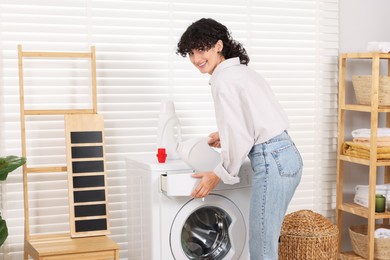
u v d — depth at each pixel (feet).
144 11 11.43
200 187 9.14
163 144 10.39
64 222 11.12
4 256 10.83
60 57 10.78
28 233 10.23
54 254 9.27
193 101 11.84
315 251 10.76
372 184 11.56
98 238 10.18
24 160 9.72
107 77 11.28
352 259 12.05
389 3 13.12
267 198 8.62
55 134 11.02
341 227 12.78
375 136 11.48
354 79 12.17
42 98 10.92
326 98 12.76
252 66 12.17
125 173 11.37
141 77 11.48
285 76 12.41
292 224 10.96
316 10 12.56
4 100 10.73
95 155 10.54
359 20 12.98
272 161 8.55
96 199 10.45
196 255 10.04
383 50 11.53
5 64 10.70
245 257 10.15
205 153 9.50
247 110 8.48
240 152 8.45
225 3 11.91
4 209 10.78
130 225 10.77
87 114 10.63
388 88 11.64
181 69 11.73
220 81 8.48
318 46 12.62
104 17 11.21
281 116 8.75
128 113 11.44
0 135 10.73
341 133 12.48
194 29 8.87
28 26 10.77
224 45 9.02
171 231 9.55
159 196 9.52
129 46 11.37
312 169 12.75
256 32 12.16
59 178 11.05
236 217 9.94
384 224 13.01
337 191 12.55
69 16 11.00
